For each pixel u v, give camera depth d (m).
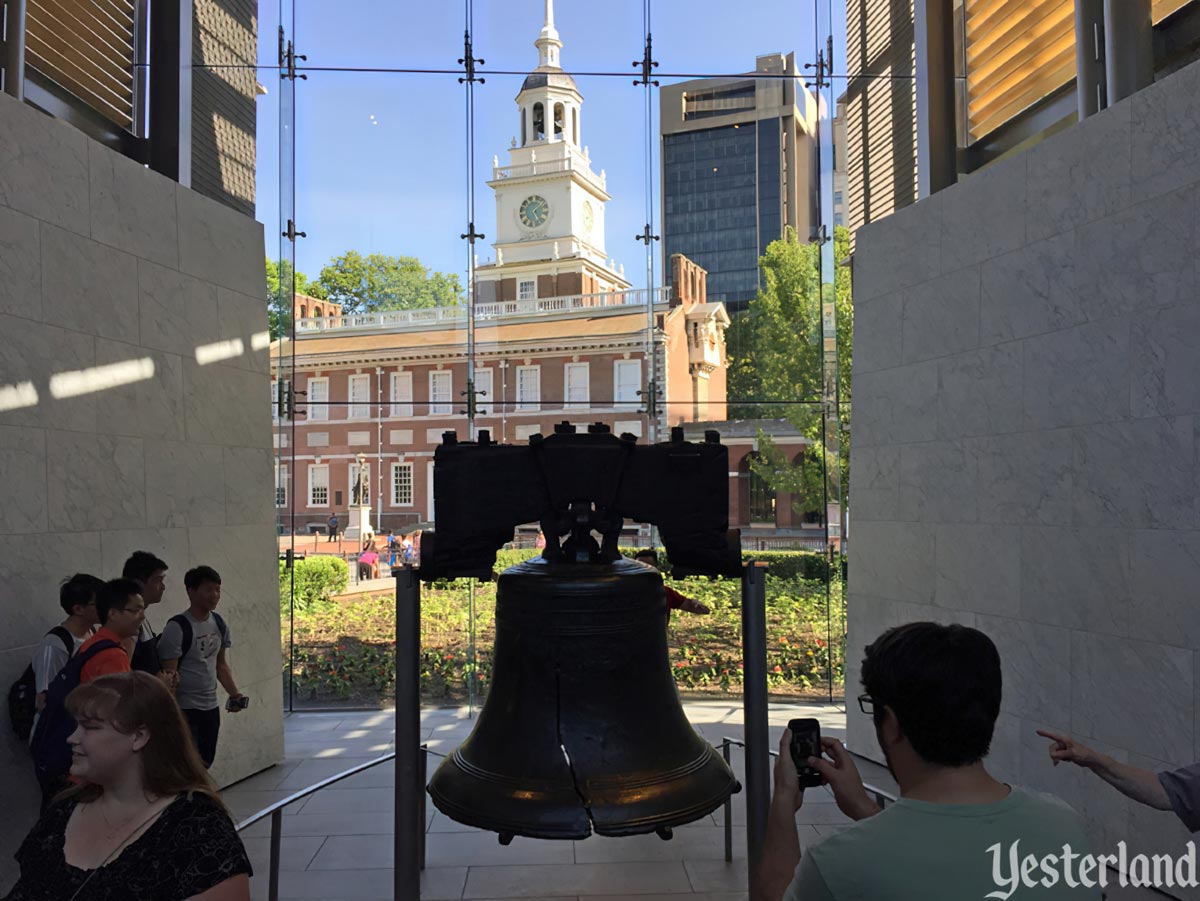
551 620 2.31
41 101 5.30
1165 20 4.88
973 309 5.35
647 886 4.14
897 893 1.26
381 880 4.25
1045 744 4.68
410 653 2.53
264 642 6.36
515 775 2.26
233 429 6.09
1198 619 3.75
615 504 2.31
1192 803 1.94
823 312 9.00
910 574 5.95
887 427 6.25
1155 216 4.02
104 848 1.67
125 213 5.12
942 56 6.56
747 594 2.64
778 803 1.67
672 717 2.46
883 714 1.43
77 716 1.70
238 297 6.21
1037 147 4.80
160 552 5.30
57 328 4.56
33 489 4.34
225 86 7.83
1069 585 4.52
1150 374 4.02
